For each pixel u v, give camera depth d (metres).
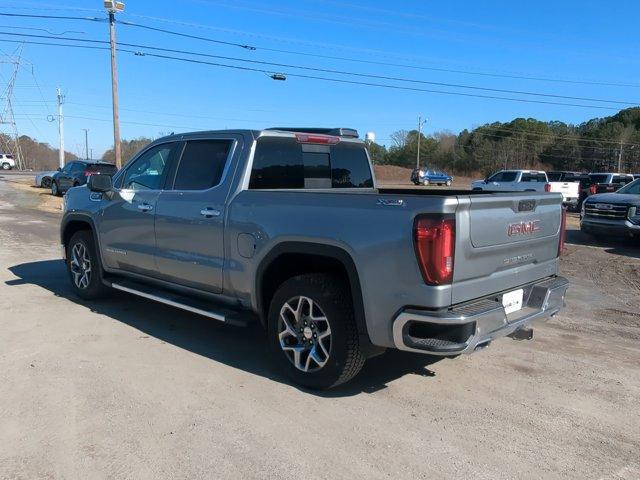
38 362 4.66
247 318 4.65
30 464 3.14
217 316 4.71
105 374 4.44
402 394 4.25
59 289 7.31
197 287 5.13
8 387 4.14
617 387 4.50
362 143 6.05
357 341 4.02
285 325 4.38
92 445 3.36
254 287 4.55
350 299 4.05
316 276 4.18
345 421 3.77
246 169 4.79
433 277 3.55
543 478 3.15
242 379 4.44
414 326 3.73
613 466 3.31
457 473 3.18
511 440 3.58
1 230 13.05
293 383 4.37
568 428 3.77
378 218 3.78
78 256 6.73
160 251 5.41
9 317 5.95
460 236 3.61
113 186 6.09
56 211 18.34
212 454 3.29
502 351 5.33
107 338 5.34
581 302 7.49
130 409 3.84
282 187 5.11
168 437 3.47
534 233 4.35
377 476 3.12
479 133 105.00
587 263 10.52
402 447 3.45
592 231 12.95
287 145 5.17
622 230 12.38
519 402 4.16
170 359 4.83
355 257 3.86
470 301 3.80
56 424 3.60
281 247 4.30
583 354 5.31
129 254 5.83
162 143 5.62
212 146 5.12
